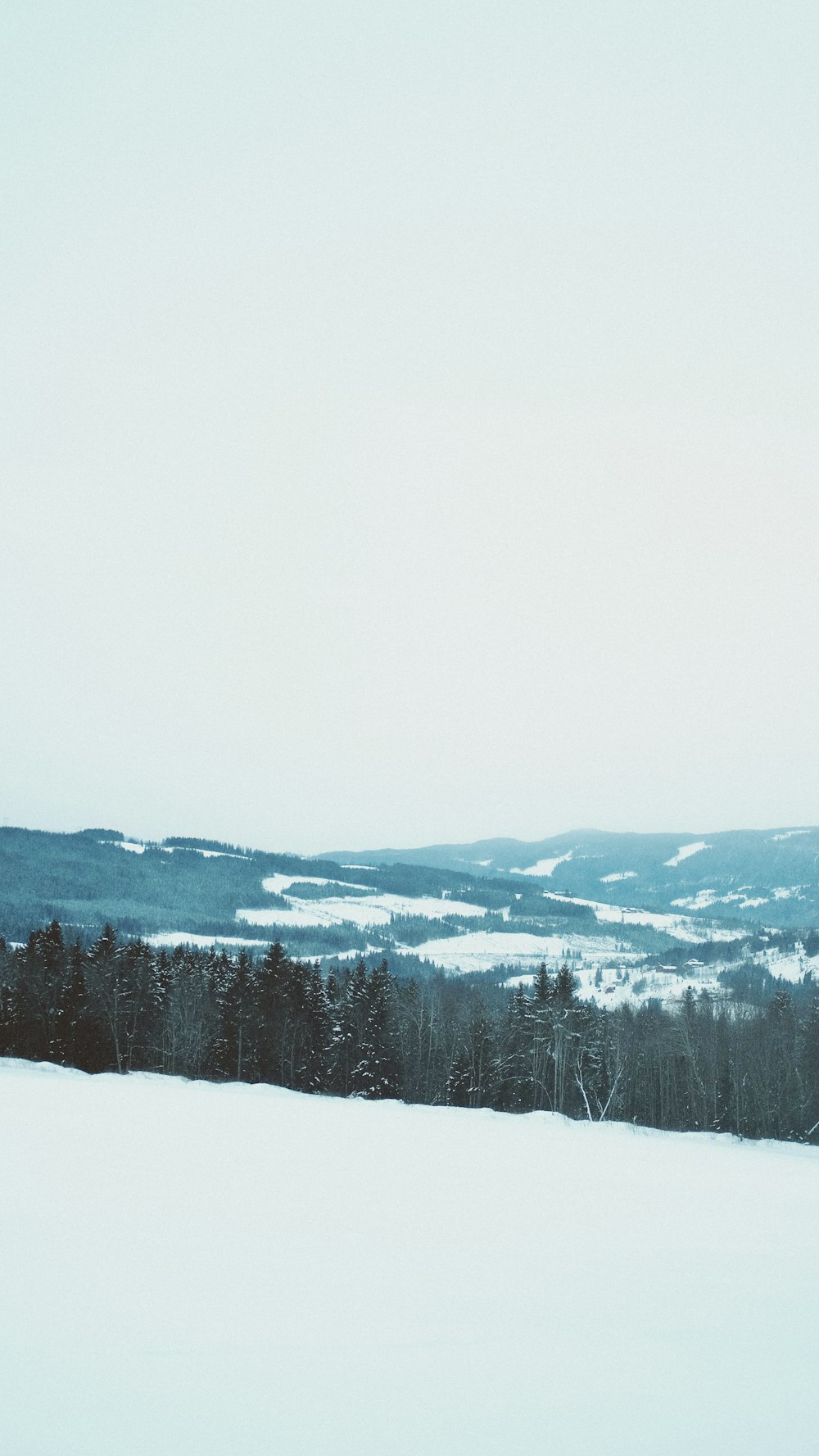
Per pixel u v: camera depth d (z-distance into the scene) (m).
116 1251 9.02
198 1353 6.35
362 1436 5.14
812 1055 72.44
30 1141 16.69
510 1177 17.53
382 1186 14.82
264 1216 11.36
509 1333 7.25
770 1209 15.68
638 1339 7.30
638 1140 31.16
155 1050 63.88
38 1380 5.70
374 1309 7.68
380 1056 63.72
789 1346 7.29
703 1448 5.25
